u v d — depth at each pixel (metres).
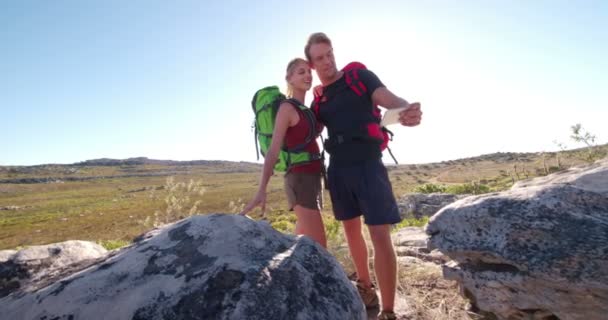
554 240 2.55
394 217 2.84
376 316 3.12
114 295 1.63
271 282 1.67
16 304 1.70
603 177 3.03
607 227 2.47
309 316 1.60
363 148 2.94
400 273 4.09
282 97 3.19
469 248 2.90
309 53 3.13
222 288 1.60
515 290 2.76
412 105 2.28
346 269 4.39
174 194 9.31
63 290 1.70
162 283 1.66
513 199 2.91
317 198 3.19
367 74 3.01
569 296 2.46
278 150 2.69
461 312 3.15
